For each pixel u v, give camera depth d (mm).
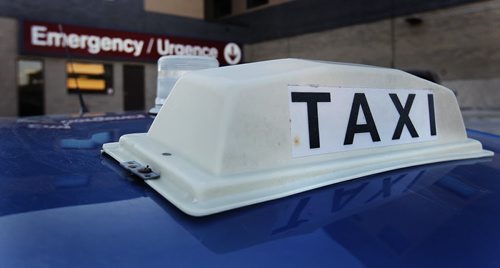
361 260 562
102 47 13234
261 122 796
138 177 802
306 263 549
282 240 600
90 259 530
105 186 774
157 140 958
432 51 14148
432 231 648
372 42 15602
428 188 834
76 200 703
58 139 1222
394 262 561
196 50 15672
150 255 547
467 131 1628
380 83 1044
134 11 13914
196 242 584
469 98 13430
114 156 964
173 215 658
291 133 840
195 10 15906
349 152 937
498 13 12578
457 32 13523
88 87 13195
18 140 1200
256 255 562
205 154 766
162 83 1834
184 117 881
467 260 571
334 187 807
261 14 18469
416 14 14383
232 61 17156
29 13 11945
